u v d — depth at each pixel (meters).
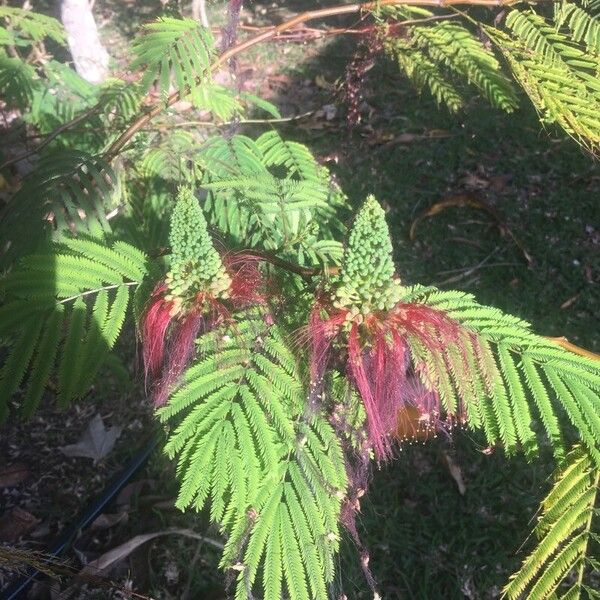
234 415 1.21
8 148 3.83
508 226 4.20
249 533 1.15
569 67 1.49
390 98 5.18
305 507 1.18
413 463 3.06
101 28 6.12
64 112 2.76
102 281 1.53
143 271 1.58
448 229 4.24
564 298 3.80
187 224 1.34
